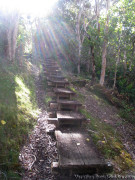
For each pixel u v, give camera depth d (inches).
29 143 109.2
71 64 430.0
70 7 500.1
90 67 425.4
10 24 219.1
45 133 124.8
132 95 312.8
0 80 155.3
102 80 307.7
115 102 267.0
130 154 124.0
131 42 319.9
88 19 457.4
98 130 145.1
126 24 279.0
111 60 350.3
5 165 81.0
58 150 96.3
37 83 248.5
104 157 99.2
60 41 475.5
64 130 130.9
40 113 158.4
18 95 152.7
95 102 239.8
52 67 340.8
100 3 370.0
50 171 89.5
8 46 221.9
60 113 149.7
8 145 92.2
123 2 272.5
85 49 402.0
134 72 360.2
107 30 288.8
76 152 96.2
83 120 141.2
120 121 195.8
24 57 311.9
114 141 133.5
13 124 110.0
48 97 202.1
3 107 116.1
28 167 89.0
